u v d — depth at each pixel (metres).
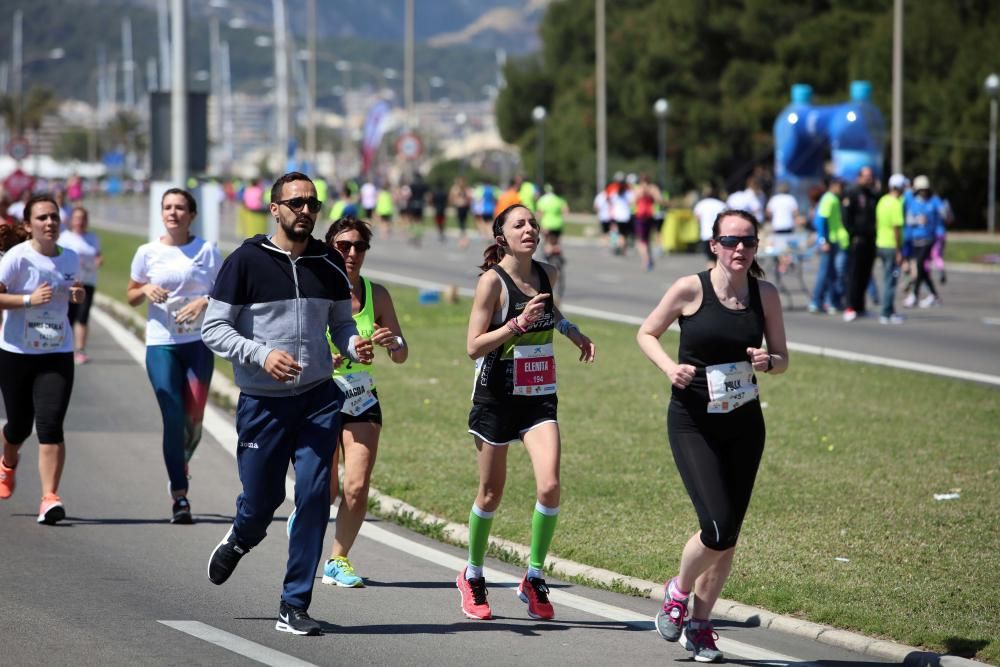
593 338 49.41
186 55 47.06
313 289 16.39
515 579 19.95
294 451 16.58
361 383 19.14
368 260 93.75
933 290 61.53
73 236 44.72
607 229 116.38
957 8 139.38
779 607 17.89
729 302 15.83
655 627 17.39
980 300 63.81
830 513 23.23
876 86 136.62
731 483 16.02
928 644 16.17
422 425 32.44
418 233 114.81
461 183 111.25
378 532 23.03
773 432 30.89
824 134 109.44
